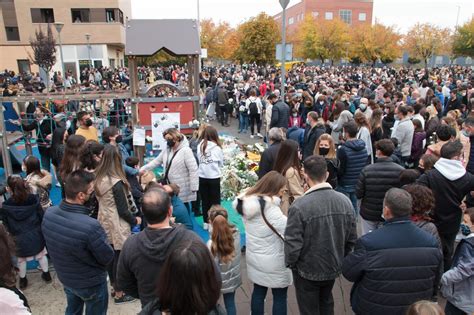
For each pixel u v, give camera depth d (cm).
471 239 330
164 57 3406
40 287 475
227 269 362
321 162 333
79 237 312
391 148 450
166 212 268
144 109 820
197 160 631
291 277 370
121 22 4369
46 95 759
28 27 3922
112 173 405
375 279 281
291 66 4559
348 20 7012
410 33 5656
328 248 326
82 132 682
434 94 1373
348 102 1089
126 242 277
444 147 418
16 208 443
